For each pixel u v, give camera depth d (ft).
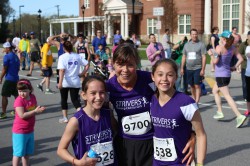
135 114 10.78
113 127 10.97
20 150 16.08
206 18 134.72
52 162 18.76
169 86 9.89
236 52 25.50
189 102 9.93
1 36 239.09
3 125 27.25
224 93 25.77
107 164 10.34
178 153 10.27
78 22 186.80
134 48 10.65
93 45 54.44
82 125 9.96
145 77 10.93
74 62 26.40
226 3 131.13
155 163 10.63
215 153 19.79
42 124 27.14
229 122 26.84
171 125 10.03
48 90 42.06
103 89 9.95
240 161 18.48
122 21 158.51
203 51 30.01
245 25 118.42
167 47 54.90
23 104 16.12
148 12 157.99
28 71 65.51
